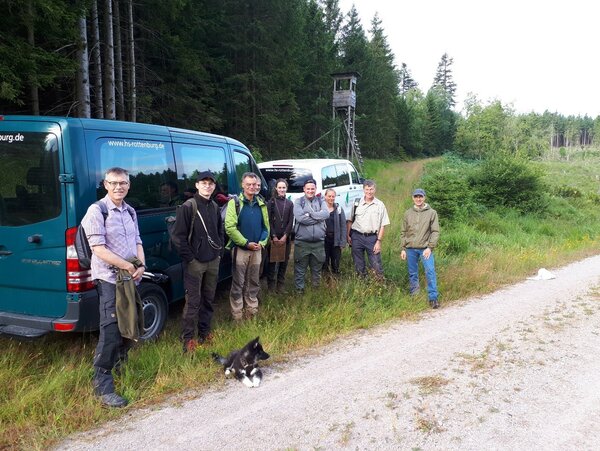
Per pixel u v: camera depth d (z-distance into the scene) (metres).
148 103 13.77
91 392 3.55
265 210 5.38
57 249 3.86
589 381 3.97
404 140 59.97
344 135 31.91
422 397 3.65
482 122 48.25
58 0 8.33
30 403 3.34
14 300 4.07
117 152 4.32
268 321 5.28
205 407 3.49
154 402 3.56
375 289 6.55
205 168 5.78
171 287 5.13
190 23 15.95
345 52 42.94
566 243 12.82
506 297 6.95
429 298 6.41
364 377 4.04
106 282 3.54
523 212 17.41
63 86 12.05
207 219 4.51
